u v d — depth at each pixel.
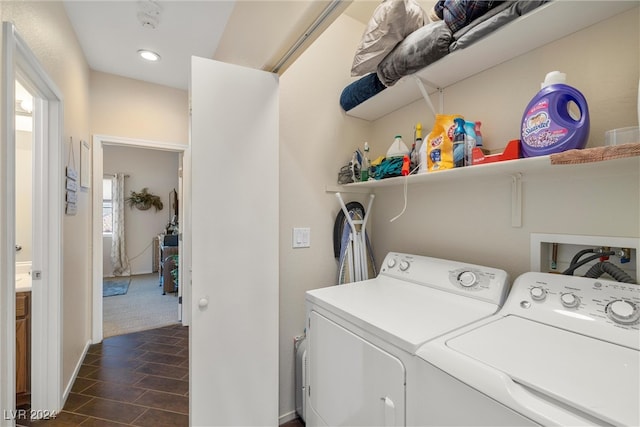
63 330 1.97
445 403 0.78
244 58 1.77
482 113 1.42
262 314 1.49
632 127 0.89
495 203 1.38
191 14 2.15
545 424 0.58
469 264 1.35
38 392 1.83
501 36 1.14
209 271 1.35
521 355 0.78
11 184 1.22
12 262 1.22
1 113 1.17
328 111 1.92
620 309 0.86
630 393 0.61
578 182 1.12
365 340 1.06
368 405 1.04
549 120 0.98
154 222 6.59
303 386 1.66
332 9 1.03
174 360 2.59
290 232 1.77
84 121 2.63
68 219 2.10
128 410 1.91
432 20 1.43
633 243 0.98
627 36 1.00
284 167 1.75
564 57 1.15
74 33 2.30
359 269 1.83
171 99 3.39
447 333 0.94
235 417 1.43
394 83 1.51
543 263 1.23
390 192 1.96
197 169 1.32
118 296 4.62
